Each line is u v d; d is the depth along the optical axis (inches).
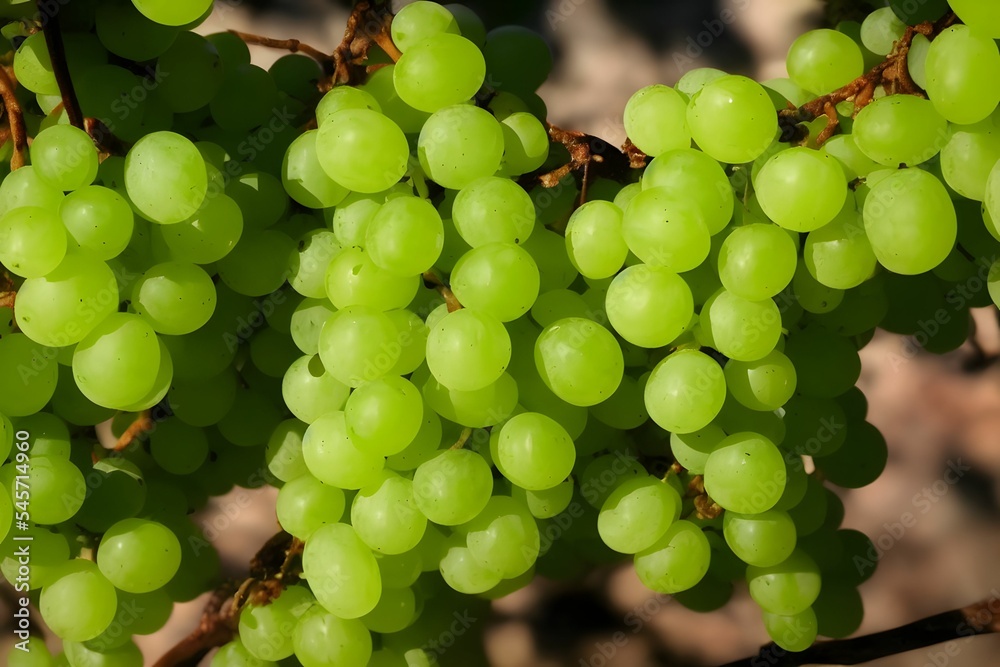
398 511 18.1
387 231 17.6
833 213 17.5
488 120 18.2
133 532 18.6
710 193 17.8
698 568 18.7
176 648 20.4
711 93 17.6
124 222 17.7
